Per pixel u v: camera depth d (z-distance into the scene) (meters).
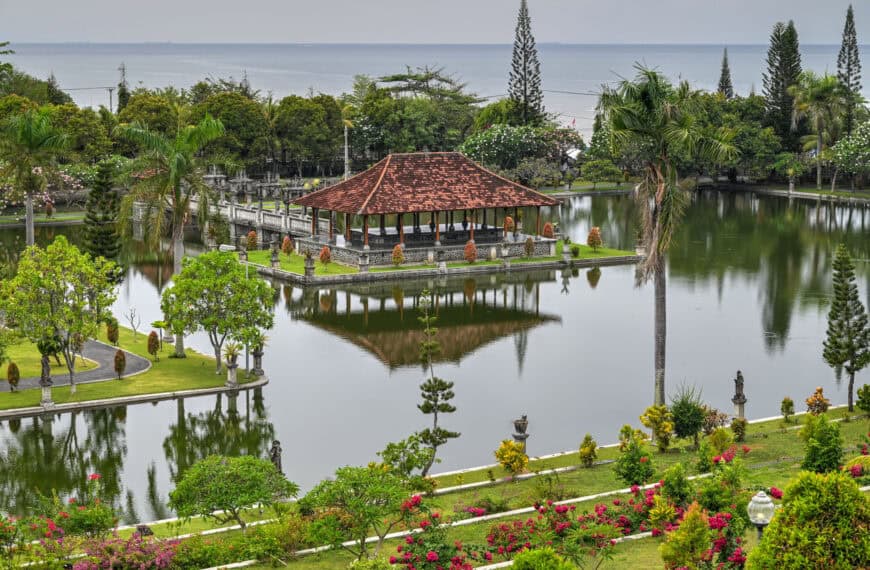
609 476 40.06
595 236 97.56
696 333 67.75
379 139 151.38
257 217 103.44
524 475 40.91
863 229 112.00
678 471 31.98
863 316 49.31
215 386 55.06
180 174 70.88
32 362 58.06
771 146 147.00
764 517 24.92
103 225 81.56
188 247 100.69
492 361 61.72
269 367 60.34
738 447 41.94
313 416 51.44
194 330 56.25
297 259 92.50
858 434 44.25
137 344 63.06
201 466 34.19
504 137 142.50
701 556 25.67
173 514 39.66
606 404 53.25
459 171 95.31
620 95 46.22
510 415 51.59
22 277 51.72
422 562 28.52
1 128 88.69
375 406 53.03
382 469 34.19
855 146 132.12
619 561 29.33
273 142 145.25
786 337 66.38
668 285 83.50
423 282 85.81
